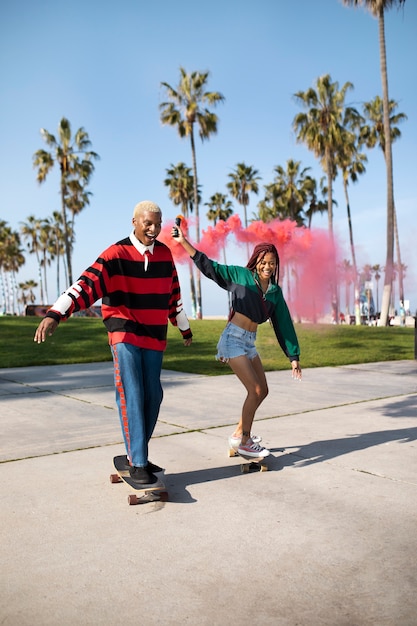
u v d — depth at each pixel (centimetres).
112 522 313
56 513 327
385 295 2688
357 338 1645
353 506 332
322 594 233
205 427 544
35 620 216
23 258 10512
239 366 406
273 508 331
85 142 5134
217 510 329
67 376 902
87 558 269
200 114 4175
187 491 363
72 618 218
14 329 1770
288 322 422
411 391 761
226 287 409
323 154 3981
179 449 465
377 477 386
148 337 355
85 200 6291
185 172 6306
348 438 497
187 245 399
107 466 418
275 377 906
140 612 221
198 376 905
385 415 598
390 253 2686
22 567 260
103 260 343
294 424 557
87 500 347
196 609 223
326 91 3925
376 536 289
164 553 273
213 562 263
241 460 432
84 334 1614
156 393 363
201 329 1784
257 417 590
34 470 409
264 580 246
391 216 2719
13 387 793
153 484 341
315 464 418
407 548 275
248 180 6475
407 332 1861
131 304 352
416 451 451
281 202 5675
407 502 337
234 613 220
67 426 548
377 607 223
